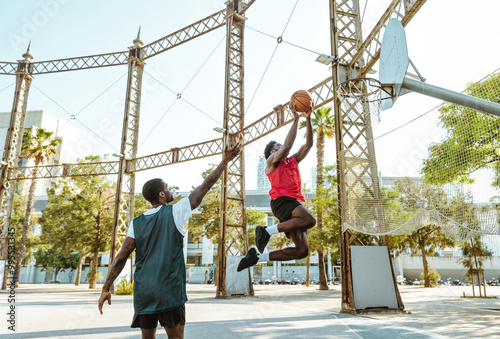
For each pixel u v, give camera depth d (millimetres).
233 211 17953
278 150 3387
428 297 19781
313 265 56500
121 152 22219
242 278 17094
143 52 23828
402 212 9578
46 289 27156
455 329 7191
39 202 58344
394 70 4965
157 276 2646
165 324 2646
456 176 8344
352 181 10984
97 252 30047
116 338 5707
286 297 18312
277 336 6191
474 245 21266
